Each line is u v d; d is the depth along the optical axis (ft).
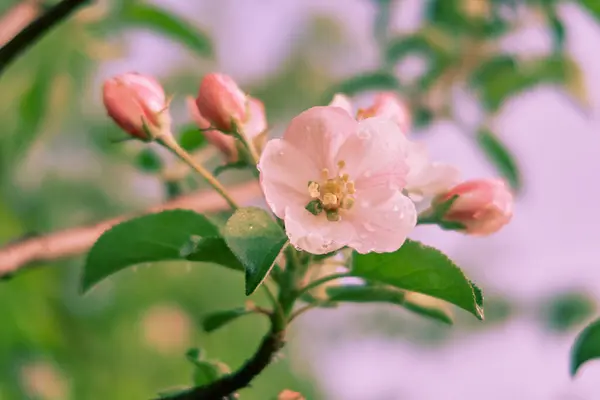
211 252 1.33
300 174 1.33
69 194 3.21
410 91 2.36
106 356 3.13
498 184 1.40
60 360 2.73
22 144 2.23
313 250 1.28
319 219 1.32
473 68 2.41
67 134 3.00
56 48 2.12
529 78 2.41
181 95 3.31
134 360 3.21
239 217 1.26
